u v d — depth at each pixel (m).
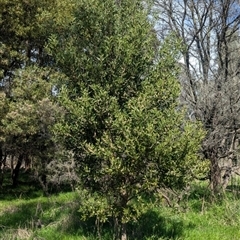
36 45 19.70
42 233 9.49
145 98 7.18
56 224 10.15
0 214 13.48
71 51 7.87
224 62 12.56
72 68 7.88
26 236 9.23
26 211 13.52
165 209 10.41
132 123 7.07
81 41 8.16
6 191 20.72
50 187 19.55
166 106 7.77
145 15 8.12
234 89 11.27
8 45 18.53
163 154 7.05
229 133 11.84
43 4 17.97
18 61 19.25
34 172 19.69
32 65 18.52
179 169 7.39
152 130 6.83
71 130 7.74
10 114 16.34
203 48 13.18
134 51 7.54
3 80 19.02
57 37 8.36
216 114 11.16
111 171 7.05
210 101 11.15
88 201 7.80
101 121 7.52
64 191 18.30
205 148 11.06
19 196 19.17
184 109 7.77
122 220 7.42
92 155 7.64
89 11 7.99
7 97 18.42
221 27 13.06
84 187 8.18
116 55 7.57
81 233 9.05
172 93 7.50
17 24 17.88
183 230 8.85
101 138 7.37
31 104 15.91
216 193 11.30
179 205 10.69
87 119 7.38
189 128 7.44
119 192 7.56
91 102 7.37
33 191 20.41
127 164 7.14
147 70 7.90
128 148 6.89
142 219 9.36
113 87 7.62
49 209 13.07
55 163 15.09
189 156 7.35
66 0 17.44
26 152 19.81
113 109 7.27
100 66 7.58
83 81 7.91
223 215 9.84
